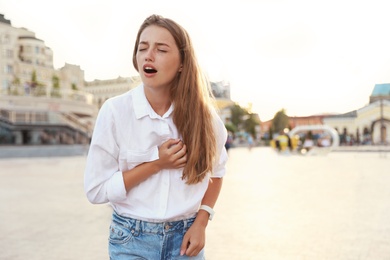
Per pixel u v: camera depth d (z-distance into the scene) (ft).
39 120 130.31
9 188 32.22
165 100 5.36
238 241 15.57
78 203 24.93
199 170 5.26
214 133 5.52
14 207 23.54
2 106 124.36
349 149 113.80
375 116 164.66
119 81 249.96
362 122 167.63
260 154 98.27
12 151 86.07
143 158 5.18
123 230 5.35
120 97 5.32
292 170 47.39
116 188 5.10
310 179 36.96
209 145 5.32
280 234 16.56
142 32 5.29
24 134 128.77
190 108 5.26
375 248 14.34
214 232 17.04
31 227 18.33
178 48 5.22
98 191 5.27
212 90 6.04
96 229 17.99
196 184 5.37
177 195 5.30
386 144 150.00
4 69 208.23
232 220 19.34
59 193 29.35
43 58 228.63
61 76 240.32
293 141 98.89
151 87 5.18
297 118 192.34
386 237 15.79
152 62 5.10
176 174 5.28
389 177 37.42
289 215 20.36
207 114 5.40
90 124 153.28
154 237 5.28
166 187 5.24
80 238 16.42
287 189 30.19
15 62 214.48
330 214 20.45
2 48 208.33
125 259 5.39
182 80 5.27
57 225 18.79
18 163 64.39
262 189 30.37
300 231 17.01
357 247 14.52
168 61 5.12
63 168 53.62
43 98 132.05
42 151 91.04
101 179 5.27
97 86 260.01
